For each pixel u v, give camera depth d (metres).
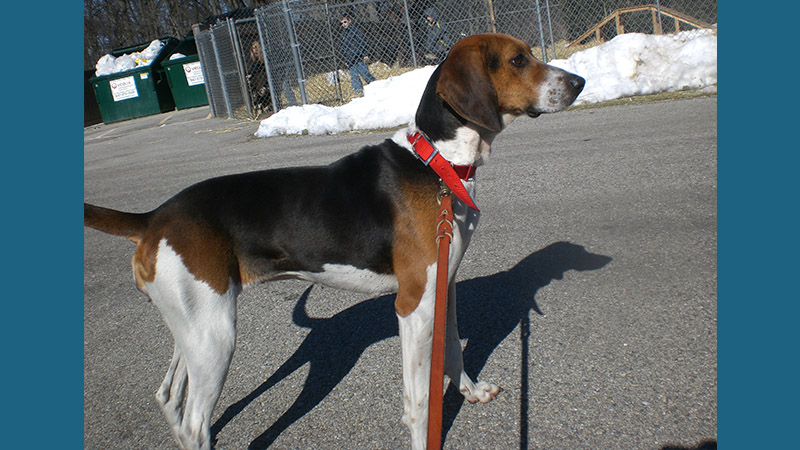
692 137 6.67
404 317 2.51
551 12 14.44
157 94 20.50
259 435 2.80
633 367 2.90
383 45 13.33
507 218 5.06
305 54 12.77
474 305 3.70
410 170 2.57
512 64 2.58
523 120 9.06
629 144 6.77
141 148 12.21
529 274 4.00
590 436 2.50
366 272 2.61
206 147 10.80
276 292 4.30
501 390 2.88
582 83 2.58
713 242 4.10
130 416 3.04
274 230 2.55
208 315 2.43
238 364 3.43
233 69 14.42
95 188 8.34
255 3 29.66
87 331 4.02
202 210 2.50
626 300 3.52
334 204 2.57
